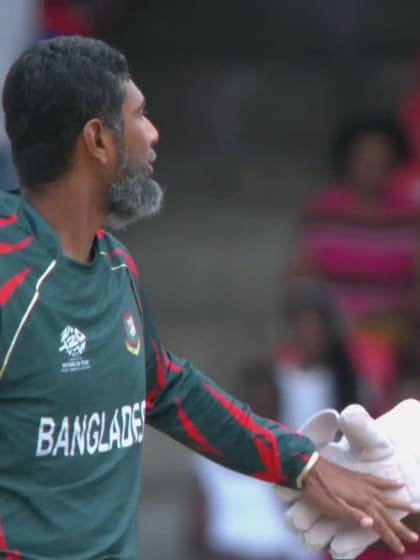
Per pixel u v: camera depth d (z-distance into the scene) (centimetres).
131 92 1237
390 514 1366
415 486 1373
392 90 3528
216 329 3045
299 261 2680
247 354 2970
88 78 1212
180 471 2767
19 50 2073
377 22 3672
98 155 1219
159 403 1343
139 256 3167
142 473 2759
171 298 3134
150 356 1316
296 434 1377
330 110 3528
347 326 2348
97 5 2986
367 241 2636
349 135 2700
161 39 3609
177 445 2798
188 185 3378
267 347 2986
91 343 1196
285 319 2411
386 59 3606
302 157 3459
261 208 3325
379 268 2628
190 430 1355
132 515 1244
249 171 3416
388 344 2578
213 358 2962
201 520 2248
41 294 1171
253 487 2233
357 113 3481
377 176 2653
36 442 1170
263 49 3638
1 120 2002
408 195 2662
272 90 3544
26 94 1211
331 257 2652
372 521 1353
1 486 1163
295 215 3284
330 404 2262
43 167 1215
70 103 1206
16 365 1159
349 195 2673
